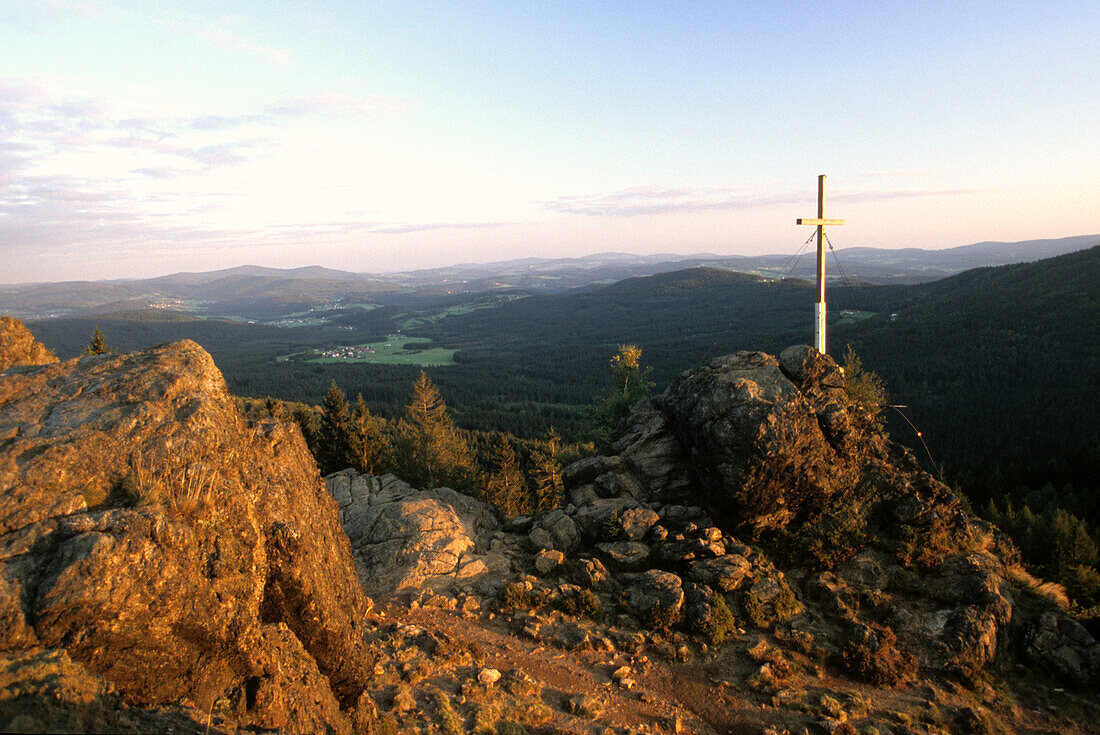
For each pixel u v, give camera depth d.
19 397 7.08
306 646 7.83
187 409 7.30
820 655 13.94
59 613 5.08
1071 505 36.19
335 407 44.31
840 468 17.52
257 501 7.54
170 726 5.40
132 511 5.84
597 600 15.55
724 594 15.48
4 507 5.56
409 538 18.80
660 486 19.31
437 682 12.32
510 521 21.64
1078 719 12.57
